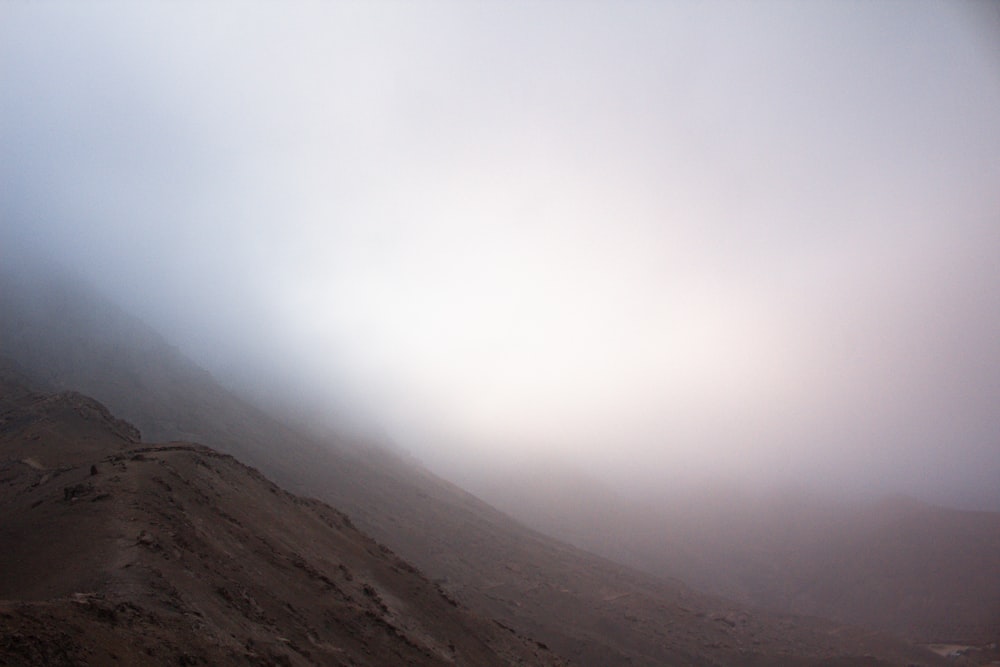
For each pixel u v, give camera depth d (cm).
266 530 2838
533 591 7394
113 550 1858
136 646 1330
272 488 3616
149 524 2114
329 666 1923
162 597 1645
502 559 8381
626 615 7169
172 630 1499
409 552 7475
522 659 3275
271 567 2441
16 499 2669
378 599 2816
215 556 2175
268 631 1873
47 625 1203
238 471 3497
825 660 6731
